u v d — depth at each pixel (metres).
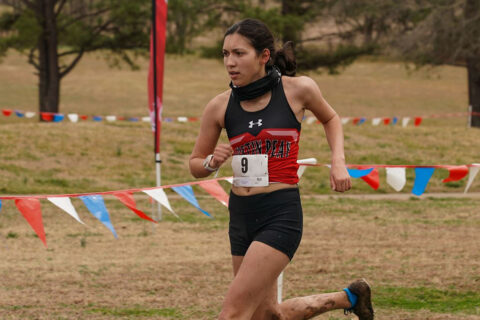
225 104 6.44
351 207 20.64
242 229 6.32
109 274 12.05
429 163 30.58
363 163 30.41
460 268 12.25
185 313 9.52
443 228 16.83
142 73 93.81
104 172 26.38
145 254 13.95
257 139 6.21
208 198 22.66
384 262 12.88
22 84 82.38
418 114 70.94
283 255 6.05
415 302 9.98
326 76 95.81
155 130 16.98
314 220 18.19
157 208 20.11
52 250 14.36
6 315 9.41
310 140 33.75
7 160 26.53
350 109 73.00
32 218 8.38
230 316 5.88
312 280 11.49
